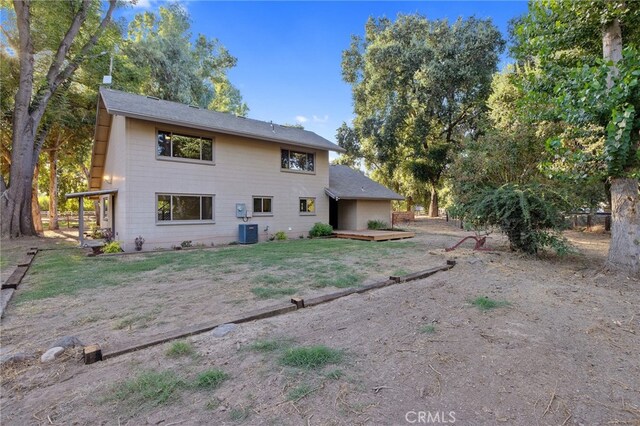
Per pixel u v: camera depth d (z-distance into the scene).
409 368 2.70
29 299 4.98
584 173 5.84
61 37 15.16
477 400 2.24
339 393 2.35
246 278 6.27
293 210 15.07
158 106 12.02
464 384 2.45
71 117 16.64
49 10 14.30
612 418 2.04
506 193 7.95
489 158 10.12
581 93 5.15
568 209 7.93
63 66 16.05
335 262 7.96
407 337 3.34
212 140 12.41
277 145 14.49
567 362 2.78
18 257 9.13
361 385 2.45
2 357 2.99
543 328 3.55
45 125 16.03
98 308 4.54
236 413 2.14
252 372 2.66
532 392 2.33
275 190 14.37
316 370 2.68
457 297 4.78
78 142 20.02
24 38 13.80
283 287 5.54
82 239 11.48
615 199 6.09
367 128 24.78
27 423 2.09
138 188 10.60
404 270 6.86
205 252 10.00
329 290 5.33
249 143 13.48
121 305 4.66
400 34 24.31
